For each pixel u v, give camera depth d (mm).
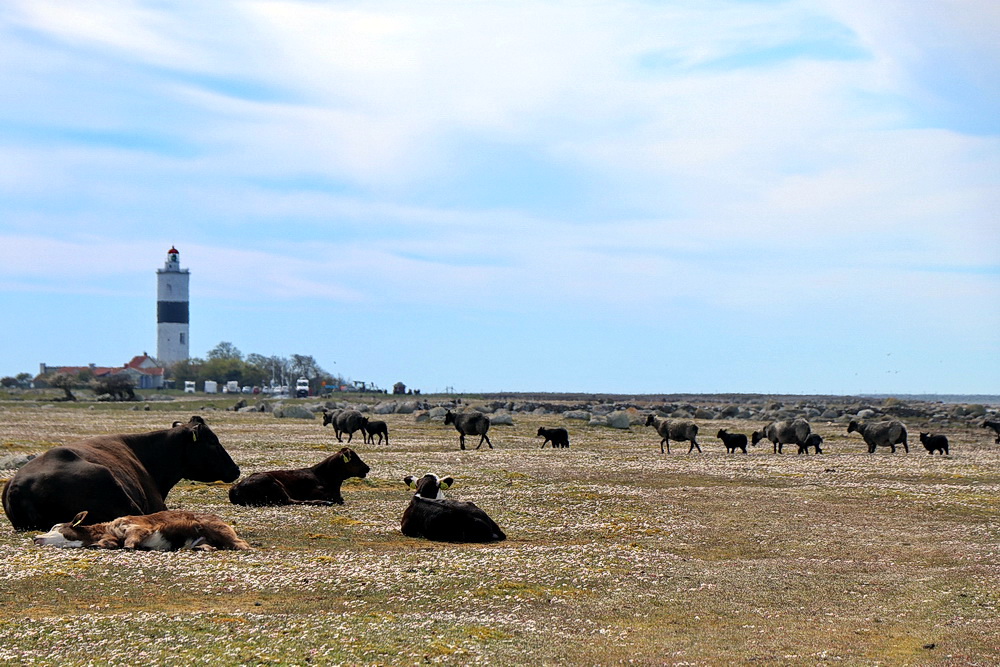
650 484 36594
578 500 31516
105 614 14797
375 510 27938
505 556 20828
